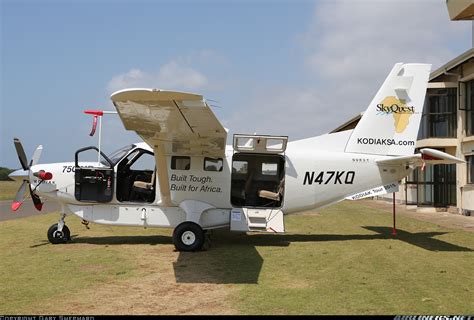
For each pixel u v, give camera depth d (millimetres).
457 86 17484
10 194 37312
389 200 26781
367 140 10070
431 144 17719
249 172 9758
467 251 8547
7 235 10531
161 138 8062
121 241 9703
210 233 10172
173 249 8719
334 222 13781
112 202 9273
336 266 7184
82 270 6793
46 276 6398
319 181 9750
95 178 9195
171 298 5359
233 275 6547
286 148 9602
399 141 10109
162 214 9367
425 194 19875
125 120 6957
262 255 8125
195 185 9320
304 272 6750
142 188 9414
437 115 18703
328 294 5547
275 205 9695
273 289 5773
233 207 9367
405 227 12453
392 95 10133
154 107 6246
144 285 5953
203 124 7145
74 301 5207
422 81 10156
